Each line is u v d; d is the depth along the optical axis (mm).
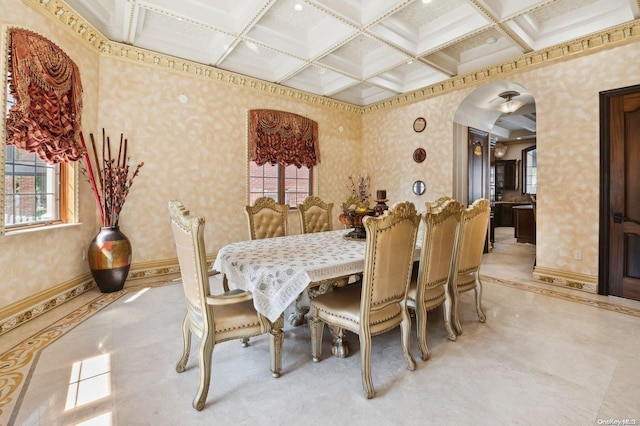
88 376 1922
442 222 2195
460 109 5082
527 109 6680
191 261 1720
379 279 1803
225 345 2391
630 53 3283
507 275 4309
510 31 3512
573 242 3742
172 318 2828
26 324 2668
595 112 3539
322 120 5941
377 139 6305
